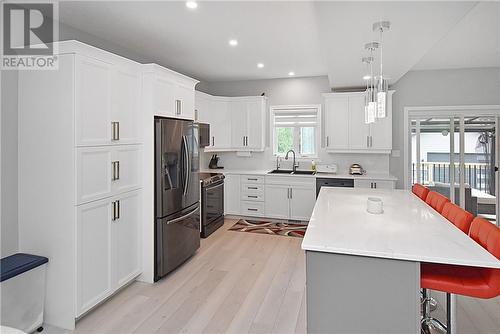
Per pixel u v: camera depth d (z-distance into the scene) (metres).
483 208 5.02
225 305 2.70
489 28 3.23
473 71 4.91
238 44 3.76
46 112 2.40
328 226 2.07
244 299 2.80
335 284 1.73
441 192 5.16
